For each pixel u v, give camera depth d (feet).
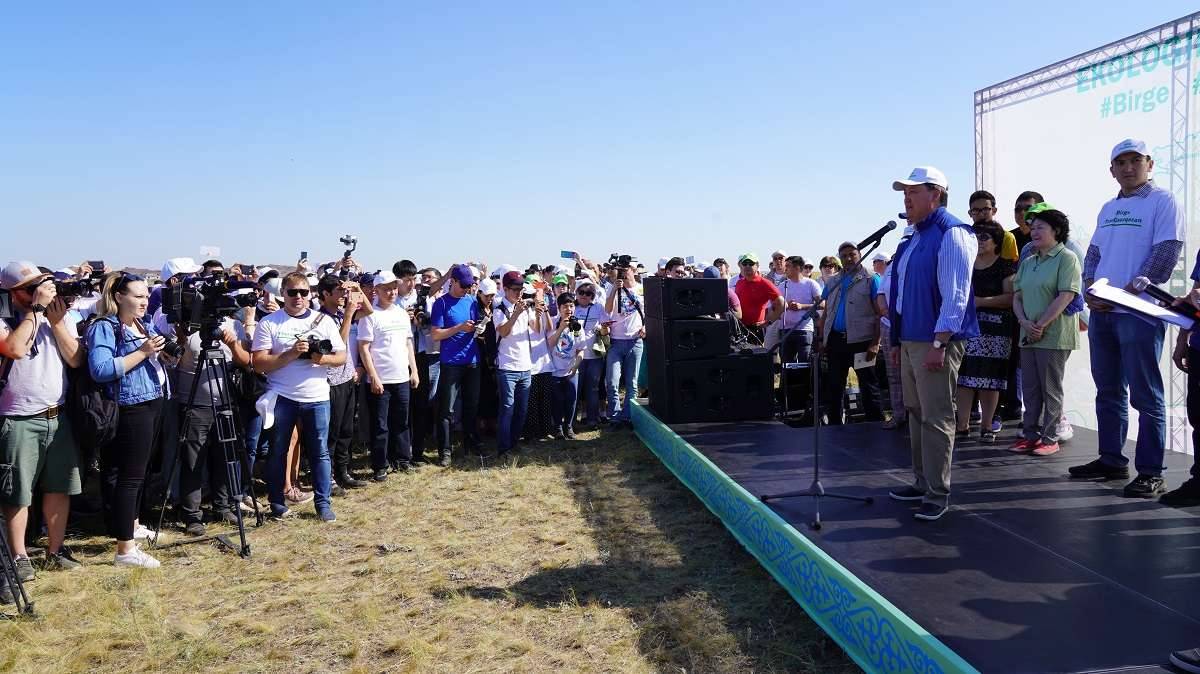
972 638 8.71
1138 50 19.25
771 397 23.66
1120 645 8.45
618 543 16.15
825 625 11.11
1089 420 21.03
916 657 8.68
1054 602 9.62
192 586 14.53
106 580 14.57
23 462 14.08
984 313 18.21
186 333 16.12
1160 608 9.33
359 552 16.31
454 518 18.51
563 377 27.07
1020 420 21.15
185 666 11.44
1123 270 14.51
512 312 24.27
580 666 11.03
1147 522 12.43
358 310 21.47
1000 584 10.22
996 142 24.34
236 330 19.47
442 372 23.53
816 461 13.23
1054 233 16.43
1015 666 8.04
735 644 11.30
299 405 18.25
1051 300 16.71
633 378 28.55
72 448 15.02
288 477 20.61
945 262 12.43
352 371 20.93
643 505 18.83
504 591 13.84
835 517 13.38
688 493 19.57
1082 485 14.67
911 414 13.97
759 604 12.69
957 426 18.95
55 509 15.12
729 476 16.65
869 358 22.99
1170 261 13.89
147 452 15.57
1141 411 13.93
